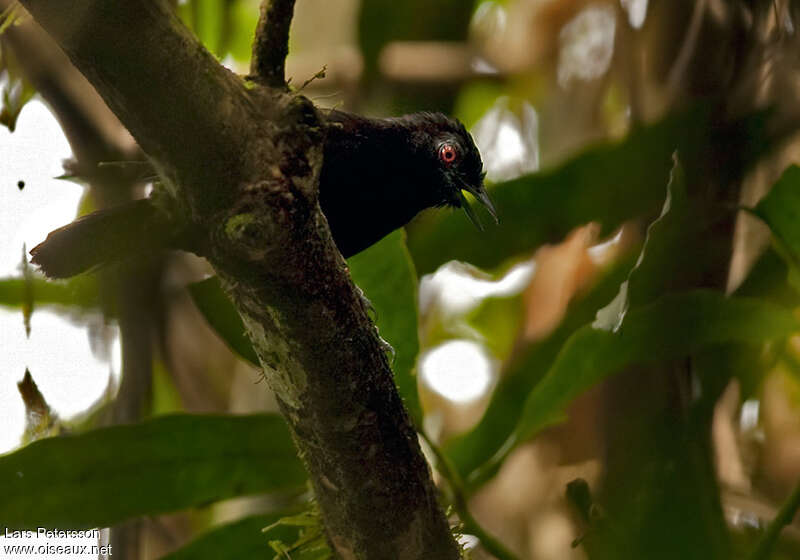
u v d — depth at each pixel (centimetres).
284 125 494
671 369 800
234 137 484
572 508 777
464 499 724
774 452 1040
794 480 1024
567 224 945
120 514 705
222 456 719
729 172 885
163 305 1153
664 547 700
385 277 748
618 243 950
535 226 950
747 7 910
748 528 909
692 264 812
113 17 439
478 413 1320
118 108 474
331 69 1309
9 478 677
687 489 727
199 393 1180
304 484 730
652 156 902
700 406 787
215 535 721
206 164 486
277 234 502
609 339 741
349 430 581
